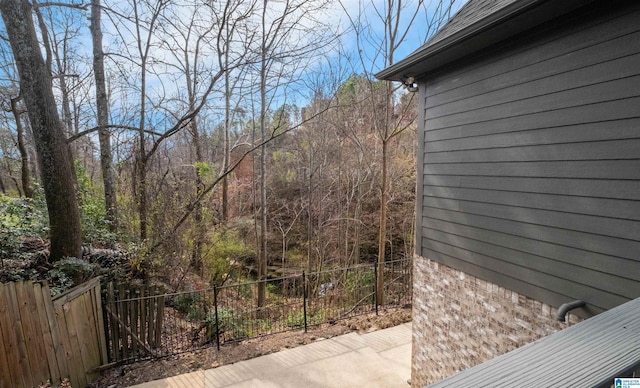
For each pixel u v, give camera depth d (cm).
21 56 498
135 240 646
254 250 1034
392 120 859
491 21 245
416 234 404
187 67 767
